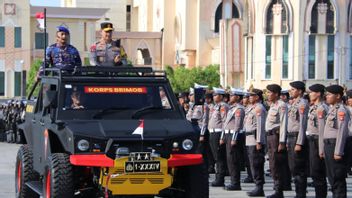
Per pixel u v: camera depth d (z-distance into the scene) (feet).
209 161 104.73
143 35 426.92
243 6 403.75
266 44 318.65
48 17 373.40
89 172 60.13
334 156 67.26
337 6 315.78
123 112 62.75
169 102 64.18
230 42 354.54
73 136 57.11
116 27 497.05
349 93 80.23
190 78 365.81
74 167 58.75
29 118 71.97
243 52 353.51
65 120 61.11
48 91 62.39
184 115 63.77
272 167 77.97
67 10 377.91
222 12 406.21
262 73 320.29
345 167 67.72
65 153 59.57
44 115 65.21
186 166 59.98
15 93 363.56
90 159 56.44
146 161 56.85
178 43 422.41
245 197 81.15
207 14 406.41
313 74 316.19
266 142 80.07
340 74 317.01
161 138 57.52
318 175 73.56
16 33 363.97
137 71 64.69
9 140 192.85
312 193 84.89
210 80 367.25
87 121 60.23
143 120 61.41
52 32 375.45
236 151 87.61
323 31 315.17
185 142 58.34
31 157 70.44
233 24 353.92
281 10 314.35
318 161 73.05
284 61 316.19
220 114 93.56
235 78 355.97
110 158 56.59
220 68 361.10
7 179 98.78
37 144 67.21
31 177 69.92
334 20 316.19
